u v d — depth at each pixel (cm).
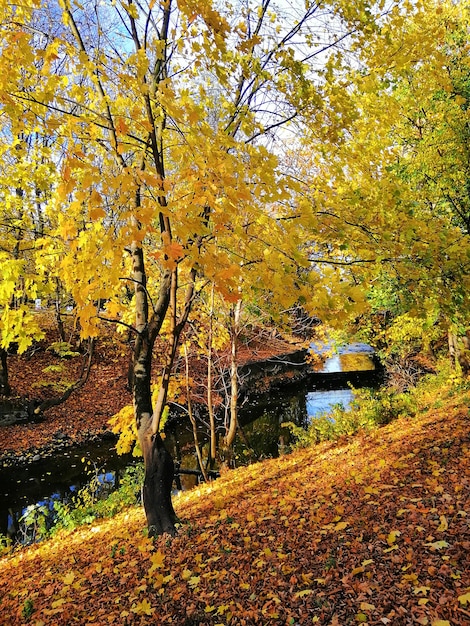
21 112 304
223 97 394
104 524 657
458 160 660
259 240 294
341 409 1098
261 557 365
